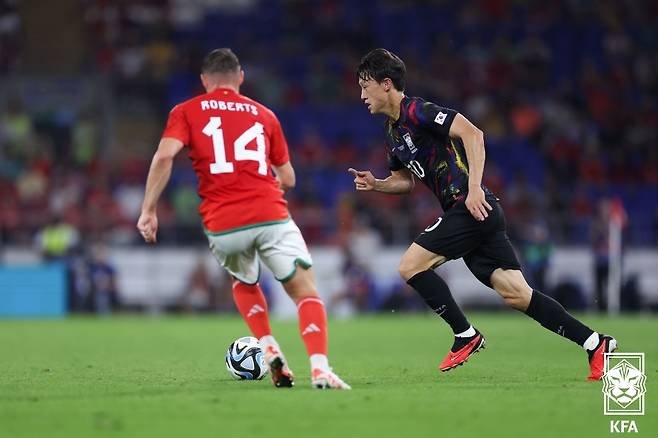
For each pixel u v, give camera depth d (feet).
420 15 348.59
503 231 91.76
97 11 339.98
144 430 60.49
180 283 249.34
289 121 310.65
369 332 173.27
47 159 291.79
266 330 81.76
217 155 79.66
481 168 87.10
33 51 333.62
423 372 99.30
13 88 318.24
